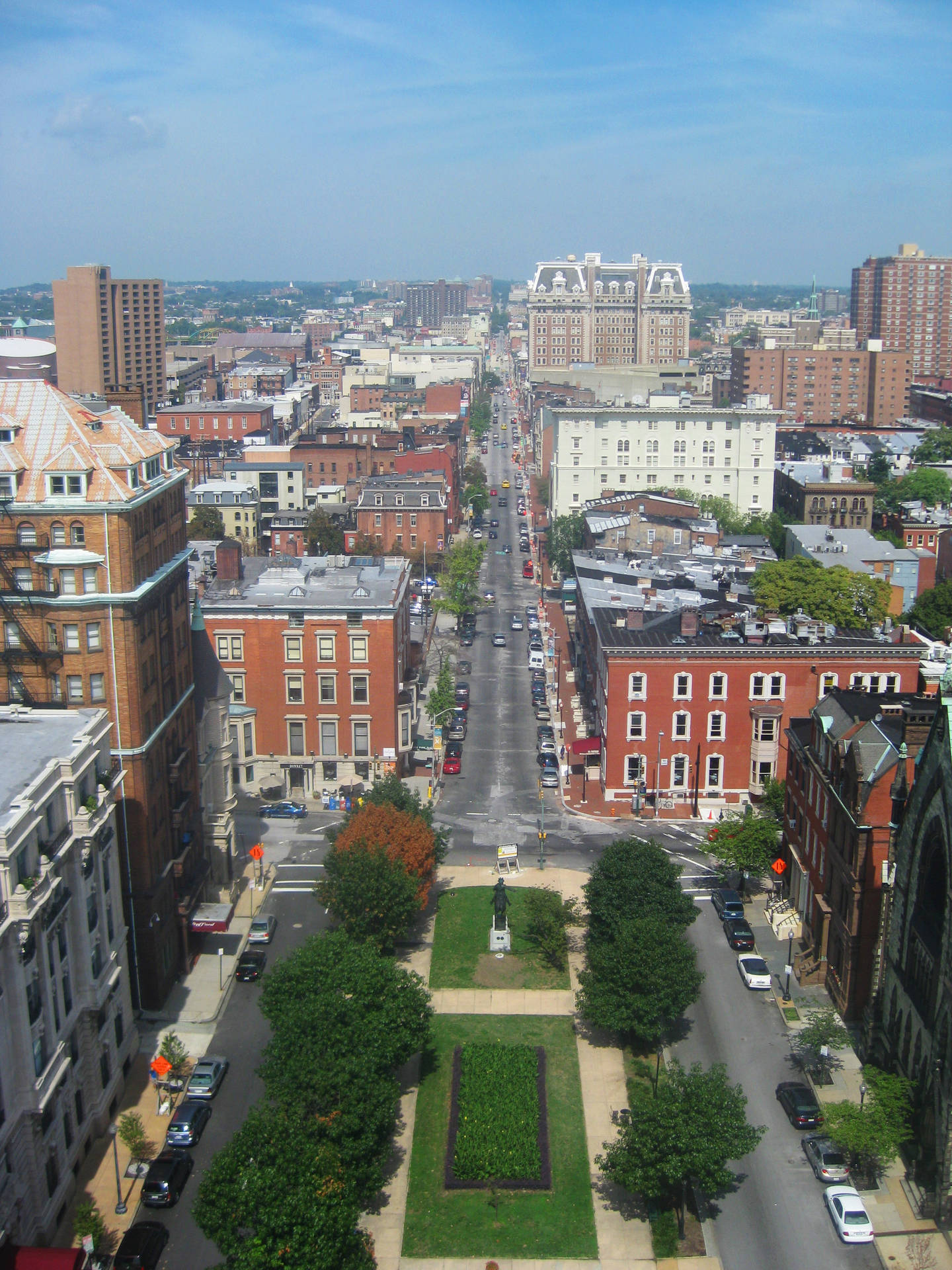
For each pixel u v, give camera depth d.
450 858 108.81
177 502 90.75
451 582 196.00
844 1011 80.88
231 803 101.94
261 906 100.25
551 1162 68.25
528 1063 76.44
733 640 117.31
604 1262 61.00
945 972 62.44
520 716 149.38
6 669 77.69
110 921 74.25
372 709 122.88
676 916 84.50
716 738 117.19
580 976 82.12
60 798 65.25
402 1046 69.38
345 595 125.94
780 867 98.12
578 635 161.50
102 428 81.75
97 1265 58.97
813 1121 70.88
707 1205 64.94
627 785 118.88
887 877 75.12
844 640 117.06
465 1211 64.62
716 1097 62.81
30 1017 60.06
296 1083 63.78
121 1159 68.00
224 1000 85.06
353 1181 60.12
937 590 171.62
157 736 82.44
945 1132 62.06
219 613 121.62
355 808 99.00
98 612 77.06
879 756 80.44
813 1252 61.50
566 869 106.06
